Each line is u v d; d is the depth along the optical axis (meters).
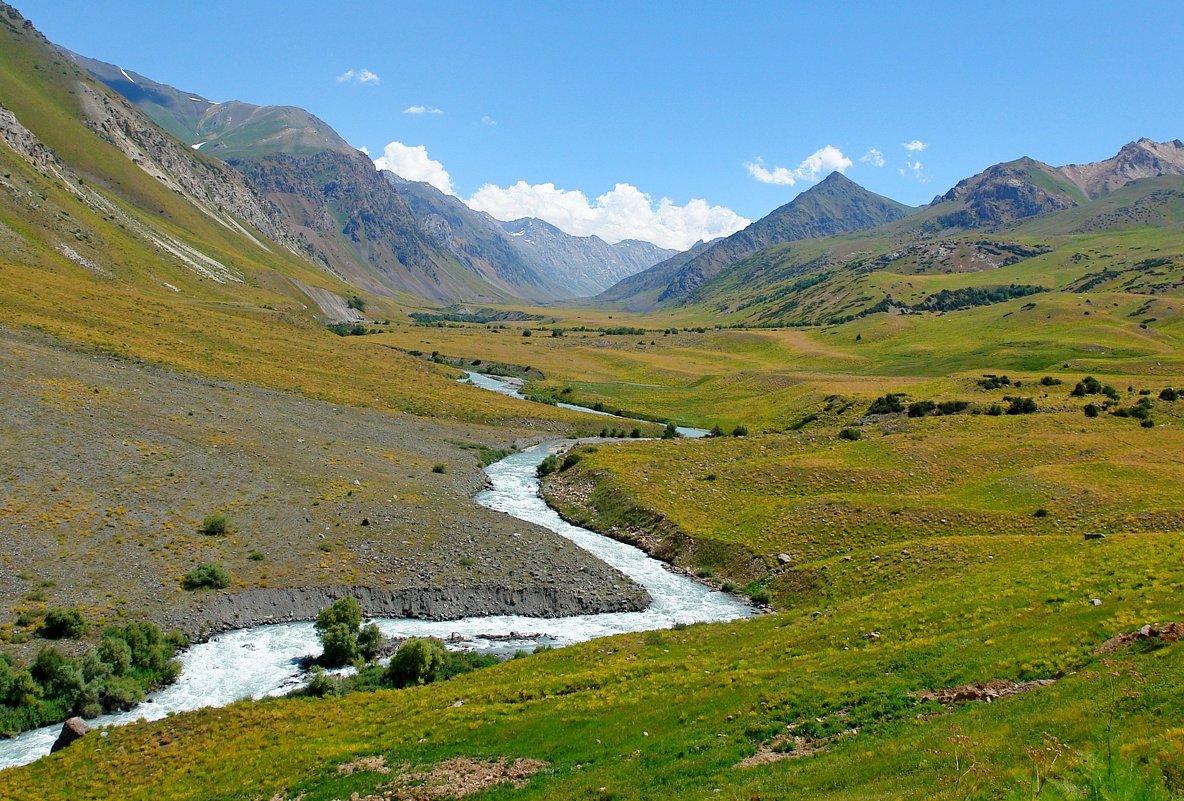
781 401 165.88
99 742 35.53
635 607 59.75
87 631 46.81
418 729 34.91
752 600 61.19
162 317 160.25
